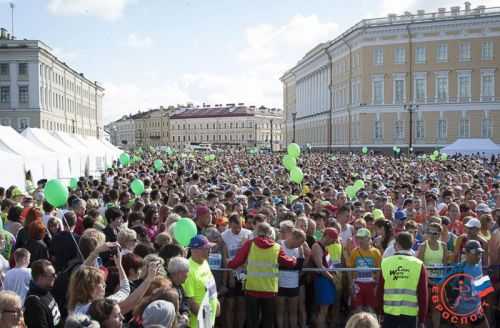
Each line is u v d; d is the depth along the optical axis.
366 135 80.00
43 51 84.88
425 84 76.19
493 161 41.75
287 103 134.12
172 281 6.37
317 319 9.27
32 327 5.84
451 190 15.46
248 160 48.69
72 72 105.38
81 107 116.12
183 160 51.22
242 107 181.75
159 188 17.28
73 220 9.55
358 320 4.51
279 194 16.67
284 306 8.82
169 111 199.62
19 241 9.11
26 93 84.12
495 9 72.25
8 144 21.86
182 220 8.23
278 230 10.27
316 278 9.14
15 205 11.00
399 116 77.62
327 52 94.38
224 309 9.10
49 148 27.95
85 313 5.48
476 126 73.56
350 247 9.80
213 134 182.62
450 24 73.75
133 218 10.39
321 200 14.45
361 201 14.07
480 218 10.59
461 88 74.25
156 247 8.41
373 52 79.06
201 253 7.09
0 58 83.62
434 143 75.69
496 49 72.00
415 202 13.72
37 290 6.05
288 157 19.58
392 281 7.27
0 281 7.46
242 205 12.98
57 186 9.70
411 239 7.49
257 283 8.38
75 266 7.14
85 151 35.34
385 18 78.19
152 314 5.04
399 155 62.72
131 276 6.80
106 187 17.31
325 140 97.81
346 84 86.94
